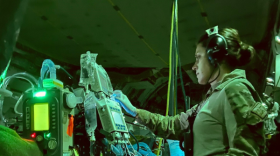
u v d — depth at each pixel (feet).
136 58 15.46
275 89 12.70
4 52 2.31
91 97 3.90
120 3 9.48
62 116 3.10
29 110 3.13
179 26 11.81
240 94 3.11
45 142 2.99
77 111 3.99
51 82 3.22
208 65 3.86
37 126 3.09
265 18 10.74
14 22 2.32
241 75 3.50
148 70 17.33
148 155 6.12
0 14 2.18
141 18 10.68
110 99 4.53
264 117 2.89
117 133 3.81
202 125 3.47
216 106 3.38
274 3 9.42
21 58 11.16
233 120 3.06
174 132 5.09
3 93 3.50
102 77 4.48
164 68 17.74
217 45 3.61
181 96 19.38
